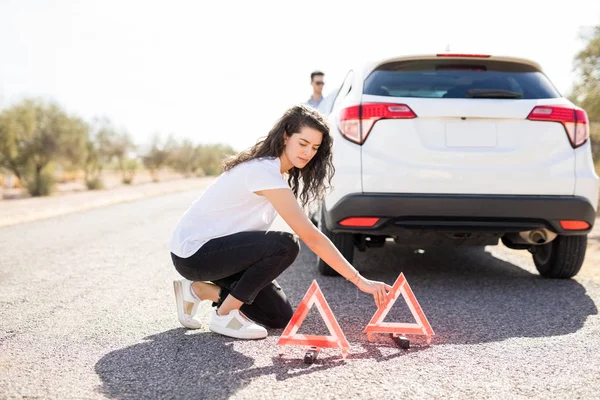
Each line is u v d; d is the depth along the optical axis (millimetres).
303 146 2709
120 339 2932
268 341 2904
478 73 4012
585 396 2197
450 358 2650
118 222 9422
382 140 3818
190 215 2959
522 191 3779
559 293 4012
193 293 3080
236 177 2801
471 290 4125
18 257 5742
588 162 3875
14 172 24844
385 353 2727
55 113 25531
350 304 3707
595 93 10539
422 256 5730
